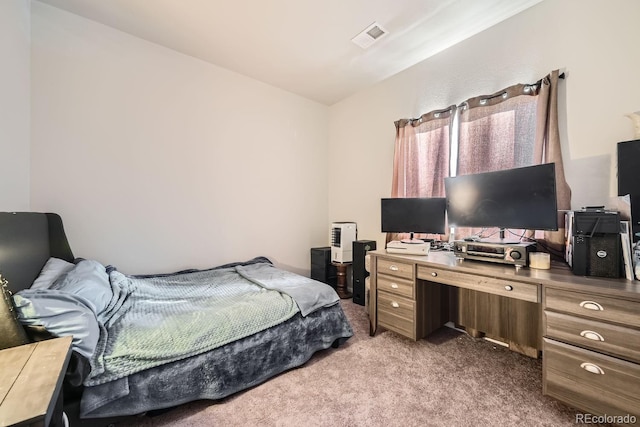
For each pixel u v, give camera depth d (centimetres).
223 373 146
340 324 203
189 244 264
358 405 141
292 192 344
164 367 132
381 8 198
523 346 191
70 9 201
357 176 340
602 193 164
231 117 290
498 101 205
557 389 127
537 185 161
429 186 252
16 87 174
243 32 226
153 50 242
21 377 73
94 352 113
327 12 203
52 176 198
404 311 199
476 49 225
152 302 178
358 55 259
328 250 339
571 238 149
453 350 198
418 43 240
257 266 278
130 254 232
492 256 168
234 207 294
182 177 259
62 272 153
